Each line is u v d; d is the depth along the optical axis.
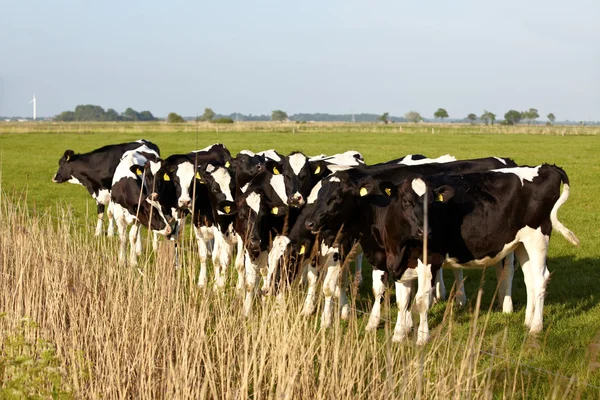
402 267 8.41
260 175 10.55
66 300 7.43
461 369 5.07
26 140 50.09
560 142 49.69
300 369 5.93
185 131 67.38
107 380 6.09
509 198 8.67
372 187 8.48
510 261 9.68
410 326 8.35
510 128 79.62
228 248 10.80
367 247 8.98
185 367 5.74
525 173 8.87
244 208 9.27
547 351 7.73
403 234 8.22
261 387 5.94
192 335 6.28
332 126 92.88
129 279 7.23
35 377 5.63
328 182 8.80
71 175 15.73
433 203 8.17
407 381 5.36
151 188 12.09
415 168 10.12
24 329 6.83
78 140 50.06
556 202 8.91
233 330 6.50
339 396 5.52
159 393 6.13
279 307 6.38
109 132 63.66
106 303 6.98
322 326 6.09
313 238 9.16
